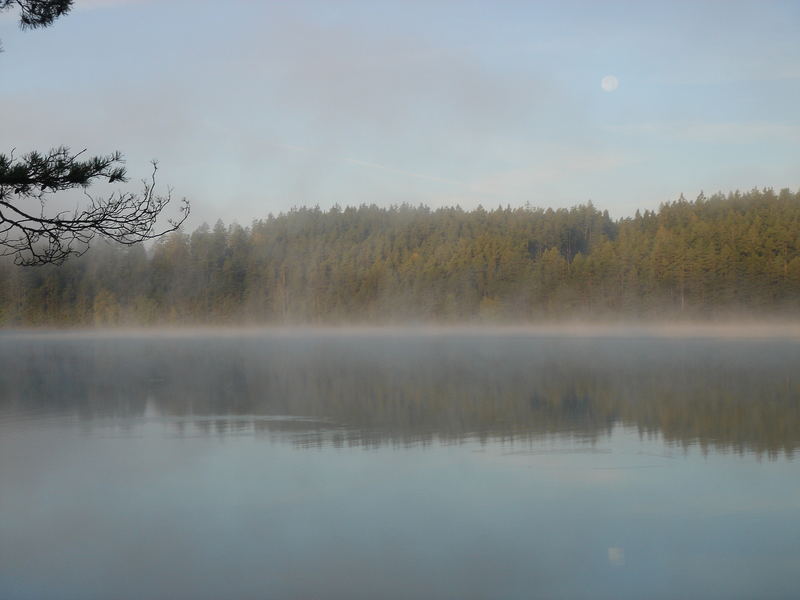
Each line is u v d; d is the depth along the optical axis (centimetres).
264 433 1472
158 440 1412
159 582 738
